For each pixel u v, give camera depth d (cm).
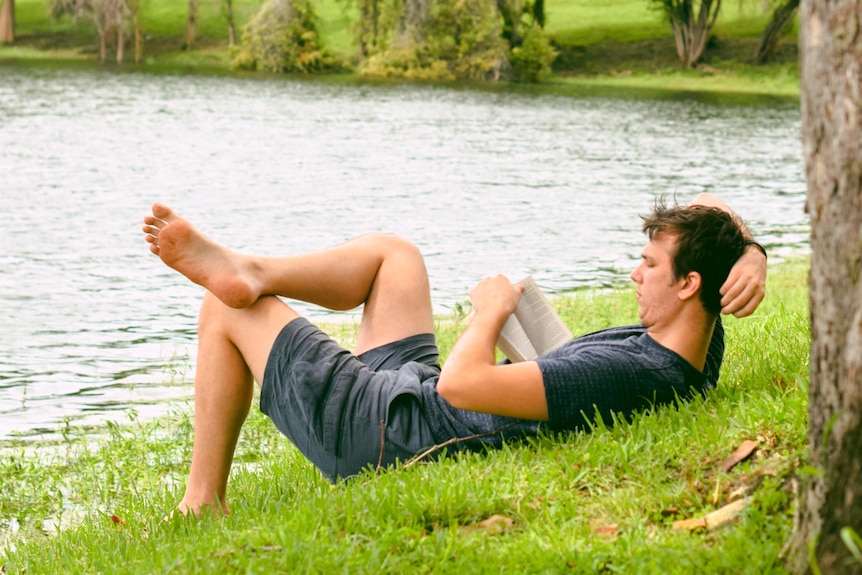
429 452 357
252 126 4053
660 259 360
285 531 314
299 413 373
